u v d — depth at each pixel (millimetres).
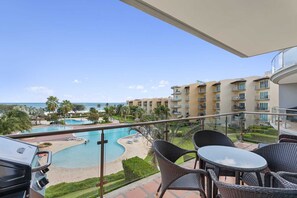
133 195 2076
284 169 1812
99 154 2061
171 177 1558
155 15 2059
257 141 4590
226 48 3072
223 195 1134
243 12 1973
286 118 5195
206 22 2205
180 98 34156
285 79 9711
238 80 26234
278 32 2461
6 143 1032
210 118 3588
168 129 2865
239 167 1456
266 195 935
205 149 1914
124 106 38562
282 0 1769
